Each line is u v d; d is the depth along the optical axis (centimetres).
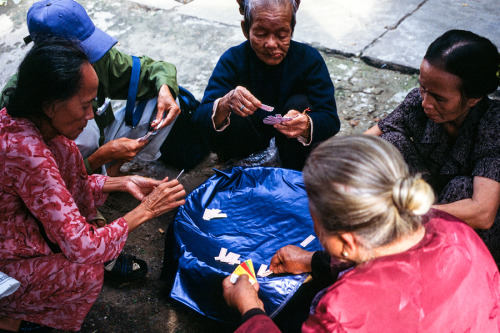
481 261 130
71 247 187
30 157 178
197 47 433
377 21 444
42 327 218
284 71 277
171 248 243
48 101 172
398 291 119
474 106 203
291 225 244
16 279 196
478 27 423
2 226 193
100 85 271
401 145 238
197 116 282
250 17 251
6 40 460
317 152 116
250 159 328
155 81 291
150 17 477
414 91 239
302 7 472
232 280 182
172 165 332
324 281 198
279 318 208
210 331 231
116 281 254
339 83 382
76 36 240
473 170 202
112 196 311
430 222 129
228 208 256
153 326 234
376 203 108
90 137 268
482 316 128
